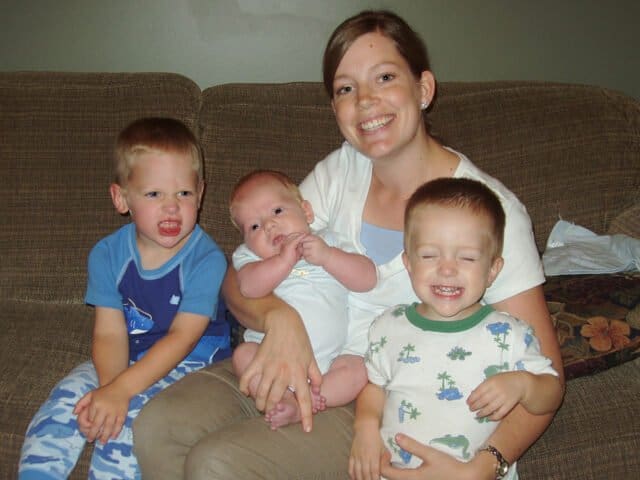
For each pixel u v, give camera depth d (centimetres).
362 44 129
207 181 178
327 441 119
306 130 179
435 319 122
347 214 140
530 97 181
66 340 160
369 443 117
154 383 137
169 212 142
